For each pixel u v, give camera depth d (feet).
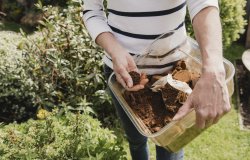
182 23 5.97
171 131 4.81
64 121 8.38
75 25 10.91
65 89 11.09
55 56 10.56
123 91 5.74
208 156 10.40
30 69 10.89
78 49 10.73
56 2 17.19
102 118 11.31
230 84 5.15
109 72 6.61
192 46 6.13
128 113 5.49
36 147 7.36
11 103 11.40
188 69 5.91
